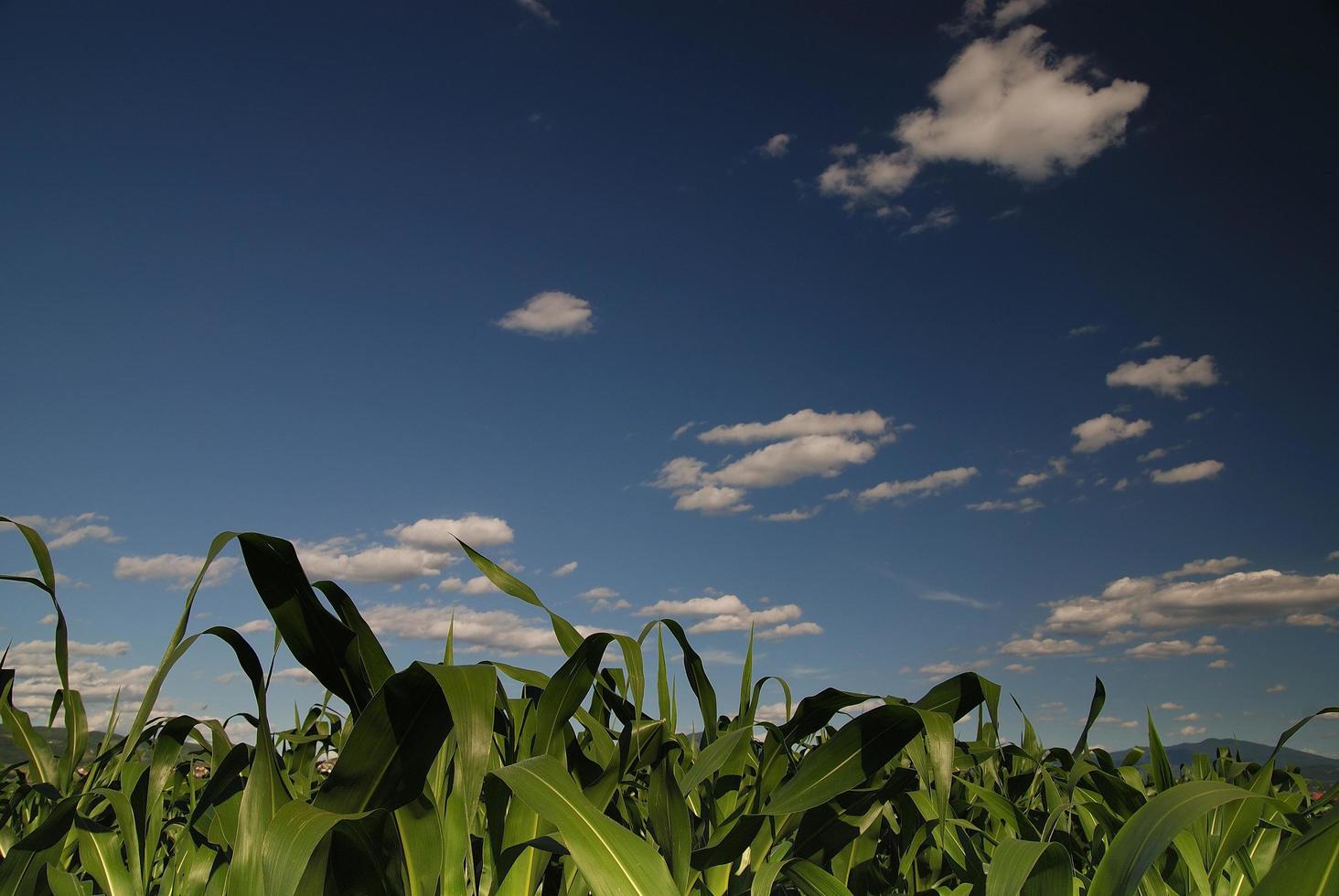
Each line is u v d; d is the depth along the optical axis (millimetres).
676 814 1240
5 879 1426
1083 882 1631
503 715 1512
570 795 881
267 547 1020
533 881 1187
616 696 1706
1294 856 734
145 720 1104
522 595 1548
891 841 1895
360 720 934
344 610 1059
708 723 1841
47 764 1817
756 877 1264
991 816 2047
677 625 1747
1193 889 1572
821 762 1255
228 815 1500
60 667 1586
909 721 1203
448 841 1136
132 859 1490
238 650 1062
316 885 946
